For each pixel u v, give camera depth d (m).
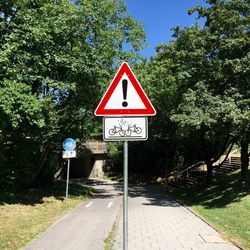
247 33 21.05
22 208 17.42
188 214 17.89
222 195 23.38
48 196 23.70
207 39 21.69
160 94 28.06
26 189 24.69
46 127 20.25
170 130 31.64
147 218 16.27
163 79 27.27
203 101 20.61
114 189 36.97
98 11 23.42
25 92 16.50
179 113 22.95
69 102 24.42
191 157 44.22
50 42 18.72
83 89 23.66
